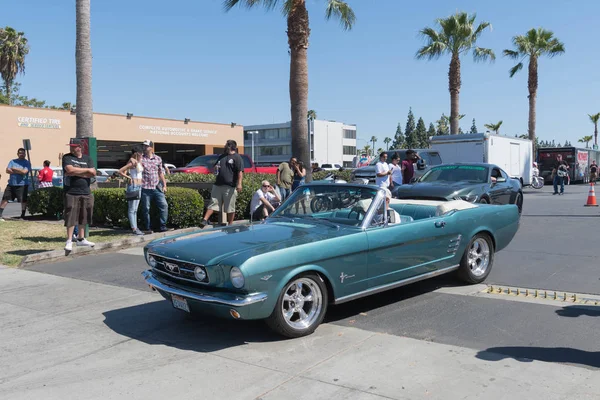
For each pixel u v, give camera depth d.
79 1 13.85
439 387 3.75
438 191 10.98
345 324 5.26
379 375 3.99
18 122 36.47
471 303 5.88
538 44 36.78
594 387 3.69
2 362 4.55
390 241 5.48
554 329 4.91
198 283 4.73
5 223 13.40
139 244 10.21
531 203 17.97
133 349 4.76
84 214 9.22
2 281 7.54
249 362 4.34
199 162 20.73
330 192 6.05
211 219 12.51
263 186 10.95
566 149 37.47
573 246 9.16
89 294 6.75
